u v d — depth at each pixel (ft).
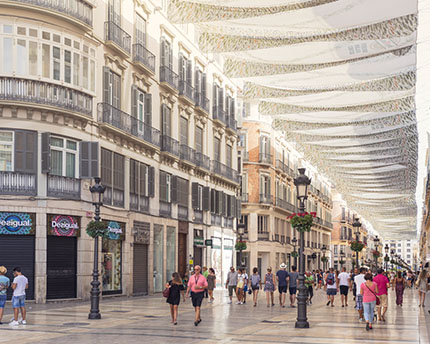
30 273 81.76
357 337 47.57
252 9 89.20
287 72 110.32
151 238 114.42
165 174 123.34
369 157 173.37
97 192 62.69
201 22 93.45
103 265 96.32
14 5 80.28
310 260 284.41
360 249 143.95
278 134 222.69
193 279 57.16
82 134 89.66
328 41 97.45
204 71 148.97
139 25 111.04
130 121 104.78
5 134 81.15
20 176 81.46
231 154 173.99
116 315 66.23
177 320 61.67
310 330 53.06
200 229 144.66
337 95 122.11
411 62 103.71
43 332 49.06
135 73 108.17
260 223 207.31
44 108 82.12
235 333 49.83
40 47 82.53
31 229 81.87
